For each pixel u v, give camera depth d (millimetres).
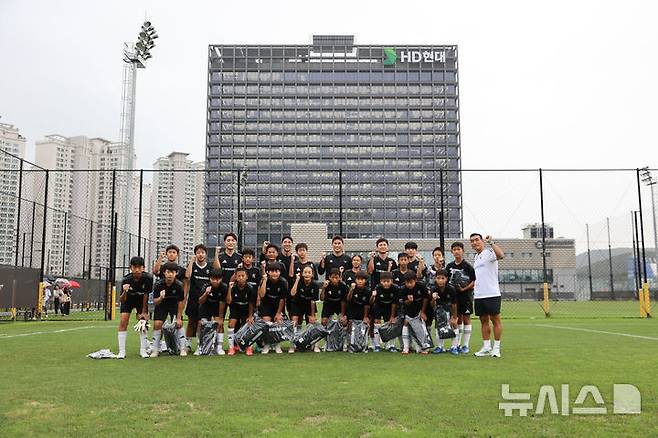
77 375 6145
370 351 8961
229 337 8703
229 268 9617
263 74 102750
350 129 101812
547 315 19609
